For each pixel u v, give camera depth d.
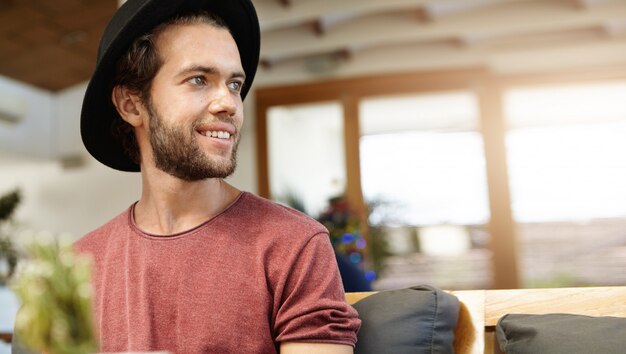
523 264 6.87
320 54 6.33
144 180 1.29
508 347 1.14
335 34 5.79
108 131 1.36
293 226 1.21
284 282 1.17
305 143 6.38
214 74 1.21
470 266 6.24
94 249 1.29
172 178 1.22
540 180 6.69
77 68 6.41
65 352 0.61
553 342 1.07
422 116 6.35
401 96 6.32
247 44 1.41
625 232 6.68
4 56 6.00
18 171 7.66
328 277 1.17
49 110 7.56
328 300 1.14
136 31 1.22
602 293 1.20
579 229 6.80
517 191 6.66
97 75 1.25
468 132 6.31
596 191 6.68
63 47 5.83
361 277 2.04
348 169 6.29
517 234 6.20
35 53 5.96
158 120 1.21
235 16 1.35
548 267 6.84
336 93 6.39
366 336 1.19
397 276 6.32
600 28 5.87
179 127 1.19
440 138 6.32
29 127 7.30
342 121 6.36
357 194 6.26
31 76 6.59
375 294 1.29
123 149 1.39
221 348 1.13
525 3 5.48
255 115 6.48
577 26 5.59
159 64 1.22
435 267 6.27
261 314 1.16
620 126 6.56
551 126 6.67
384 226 6.28
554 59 6.04
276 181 6.39
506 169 6.12
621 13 5.32
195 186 1.23
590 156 6.65
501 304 1.24
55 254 0.64
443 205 6.27
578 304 1.20
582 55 5.99
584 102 6.48
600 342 1.04
